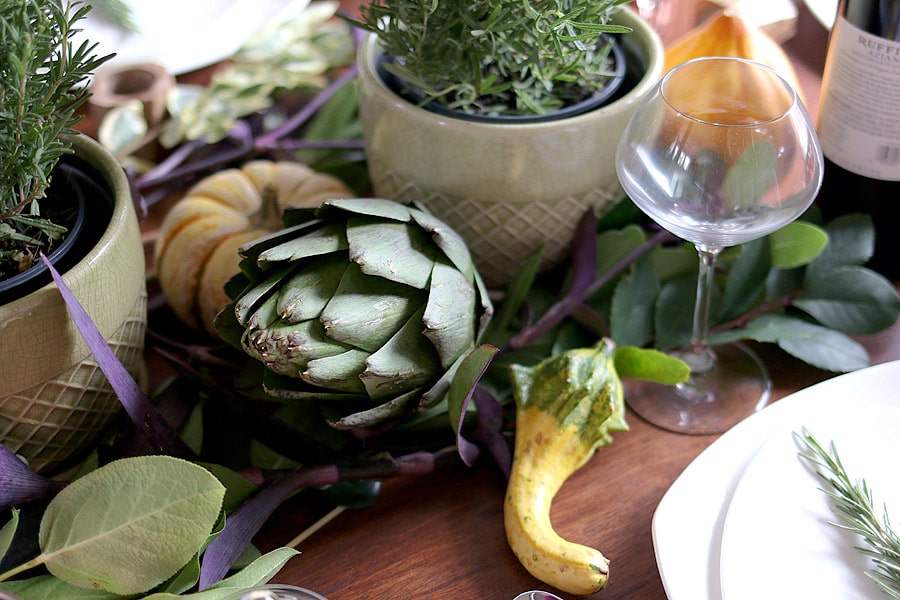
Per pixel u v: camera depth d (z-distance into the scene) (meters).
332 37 1.00
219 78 0.96
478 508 0.72
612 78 0.78
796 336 0.77
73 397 0.69
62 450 0.71
